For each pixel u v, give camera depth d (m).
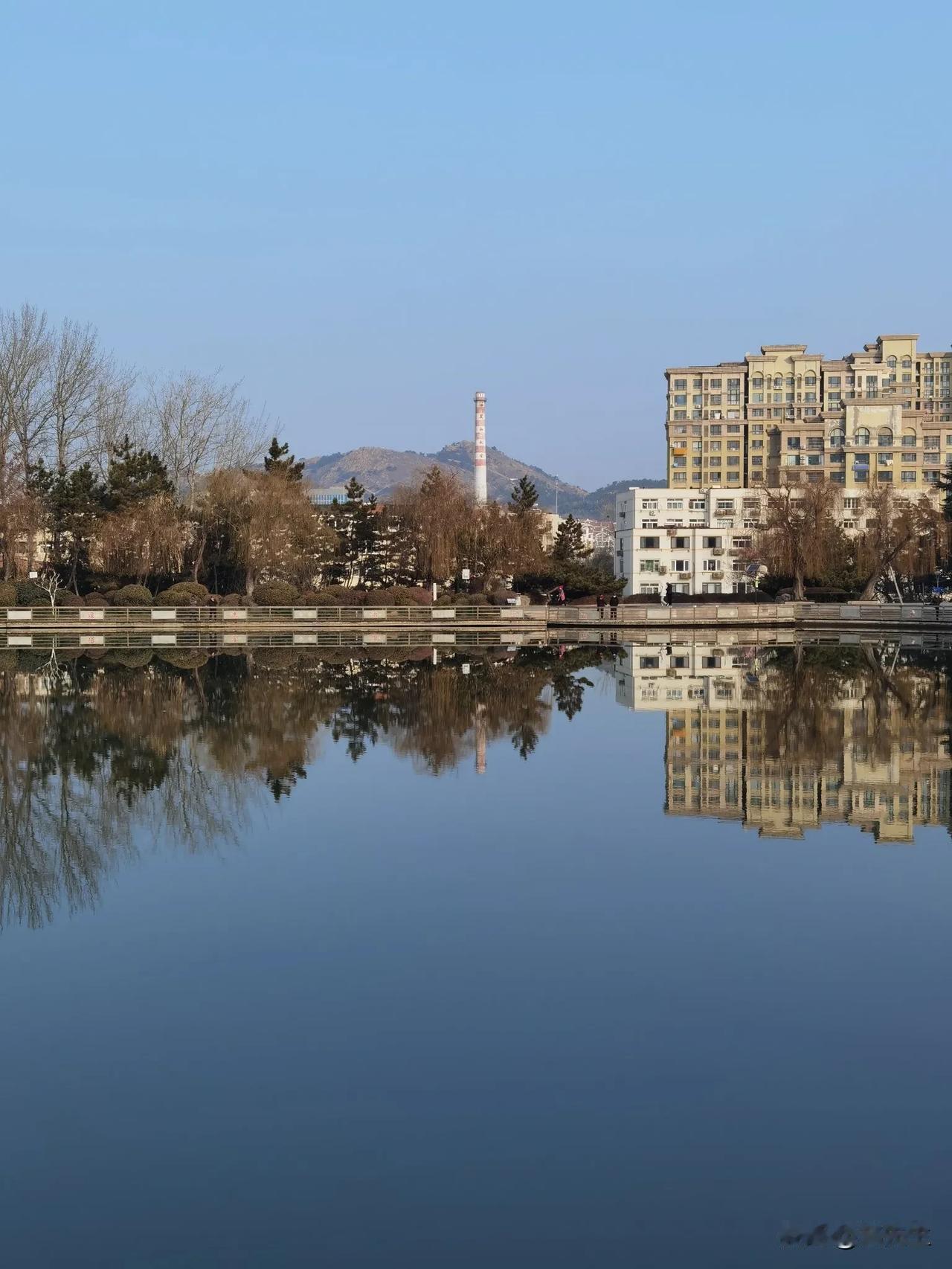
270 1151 9.24
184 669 47.81
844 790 22.02
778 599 94.56
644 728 29.75
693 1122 9.59
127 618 77.00
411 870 16.69
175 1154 9.22
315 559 92.00
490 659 53.53
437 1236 8.18
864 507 105.38
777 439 192.62
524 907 14.94
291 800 21.23
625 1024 11.42
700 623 82.00
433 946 13.57
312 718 31.69
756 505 118.44
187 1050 10.94
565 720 31.34
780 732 29.11
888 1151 9.14
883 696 36.59
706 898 15.33
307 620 80.00
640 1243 8.09
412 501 96.06
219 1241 8.18
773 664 49.84
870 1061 10.60
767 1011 11.69
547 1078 10.33
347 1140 9.38
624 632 76.75
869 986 12.32
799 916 14.57
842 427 181.75
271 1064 10.64
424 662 51.81
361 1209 8.49
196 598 82.38
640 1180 8.81
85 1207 8.56
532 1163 9.05
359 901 15.26
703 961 13.05
